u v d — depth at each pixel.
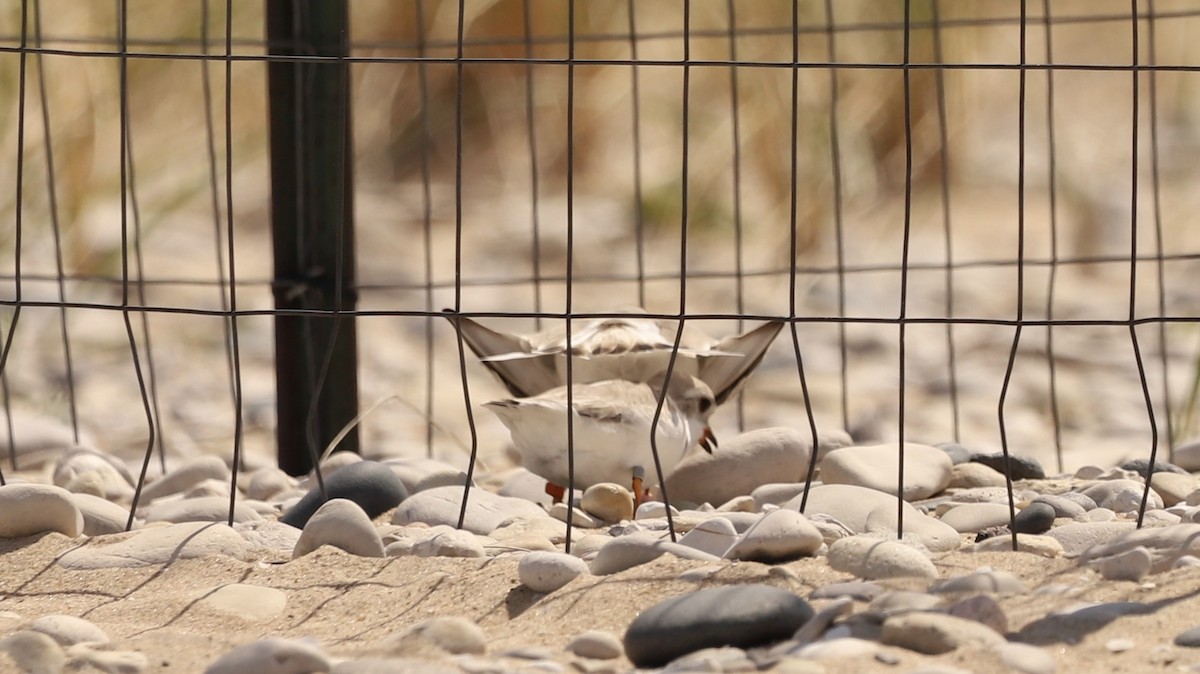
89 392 19.86
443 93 29.38
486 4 28.72
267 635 7.77
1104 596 7.40
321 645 7.43
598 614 7.59
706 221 27.41
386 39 28.91
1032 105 28.81
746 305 24.69
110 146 24.88
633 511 10.30
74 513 9.48
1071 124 29.28
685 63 8.48
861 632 6.86
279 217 13.41
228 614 8.01
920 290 25.23
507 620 7.76
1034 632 6.95
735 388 11.54
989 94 28.27
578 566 8.08
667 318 11.30
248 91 26.73
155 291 24.02
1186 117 29.30
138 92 25.72
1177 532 8.15
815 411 19.33
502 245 27.19
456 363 21.89
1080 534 8.89
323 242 13.41
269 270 25.31
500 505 10.34
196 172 26.14
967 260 26.33
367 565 8.67
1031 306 24.59
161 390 20.03
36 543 9.21
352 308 13.55
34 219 23.12
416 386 20.64
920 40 26.72
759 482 11.34
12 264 23.06
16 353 21.34
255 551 9.19
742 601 6.98
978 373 21.14
